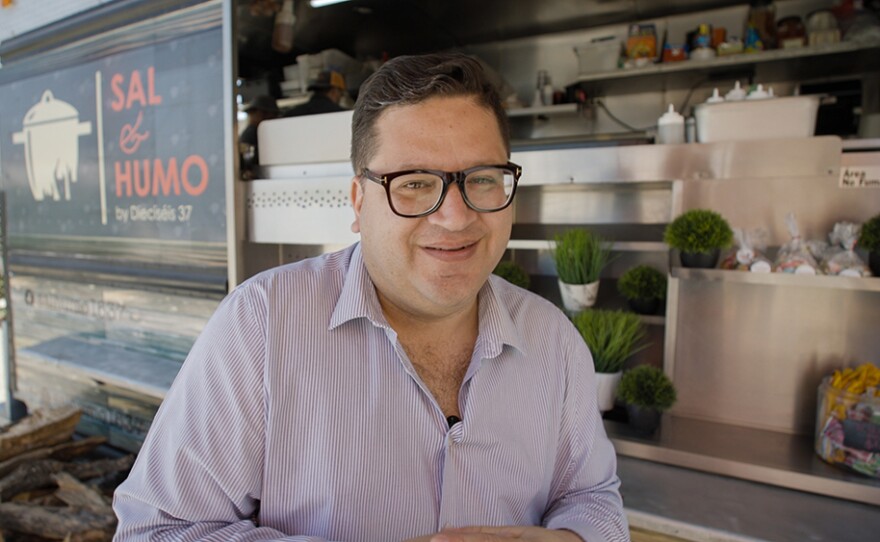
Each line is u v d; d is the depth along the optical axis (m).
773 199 1.70
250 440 0.81
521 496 0.92
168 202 2.24
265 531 0.78
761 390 1.71
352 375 0.83
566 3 3.00
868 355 1.58
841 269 1.41
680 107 3.13
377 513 0.81
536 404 0.94
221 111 2.03
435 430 0.84
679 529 1.28
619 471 1.52
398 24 3.08
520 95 3.43
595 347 1.73
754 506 1.34
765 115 1.60
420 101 0.74
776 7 2.84
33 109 2.70
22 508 1.79
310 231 1.99
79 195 2.56
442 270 0.77
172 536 0.76
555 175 1.85
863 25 2.41
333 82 2.54
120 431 2.45
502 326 0.89
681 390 1.81
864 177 1.59
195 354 0.84
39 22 2.57
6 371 2.94
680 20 3.02
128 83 2.30
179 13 2.10
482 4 2.97
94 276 2.54
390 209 0.76
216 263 2.12
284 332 0.82
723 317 1.73
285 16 2.37
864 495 1.34
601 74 2.95
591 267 1.86
